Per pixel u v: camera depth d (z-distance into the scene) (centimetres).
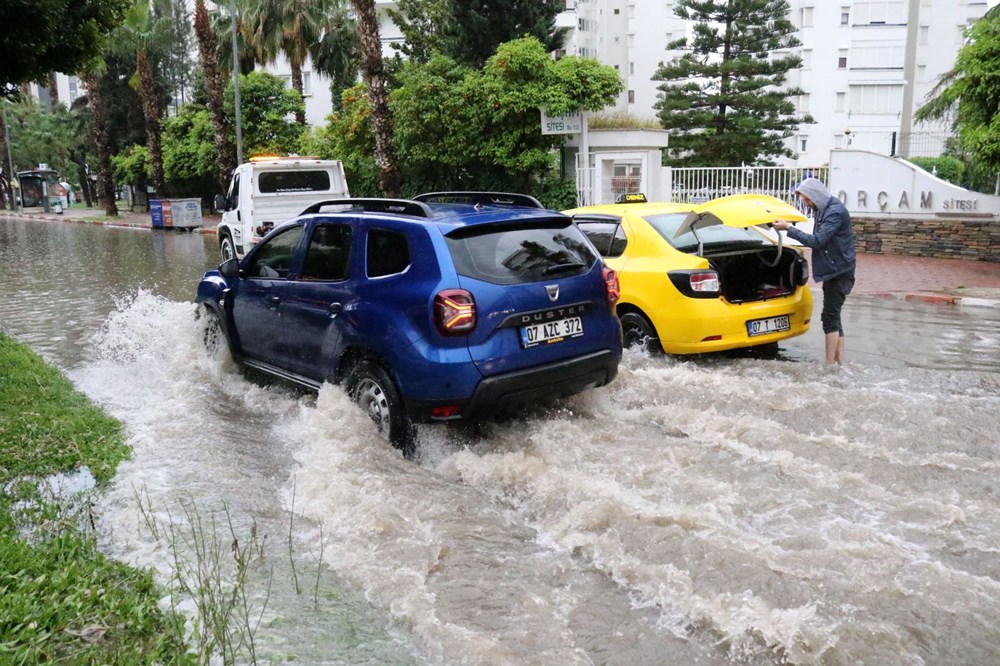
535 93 2205
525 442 575
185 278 1638
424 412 545
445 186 2541
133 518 461
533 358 555
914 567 384
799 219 749
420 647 337
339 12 3856
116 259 2072
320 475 517
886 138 5134
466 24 3142
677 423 611
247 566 406
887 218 1844
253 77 3794
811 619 342
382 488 498
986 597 357
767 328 785
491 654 325
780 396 664
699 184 2145
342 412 595
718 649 332
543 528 451
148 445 588
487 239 566
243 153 3756
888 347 922
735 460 534
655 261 788
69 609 349
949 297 1241
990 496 473
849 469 516
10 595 352
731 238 842
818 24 5119
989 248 1708
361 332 584
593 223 861
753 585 369
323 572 404
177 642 328
